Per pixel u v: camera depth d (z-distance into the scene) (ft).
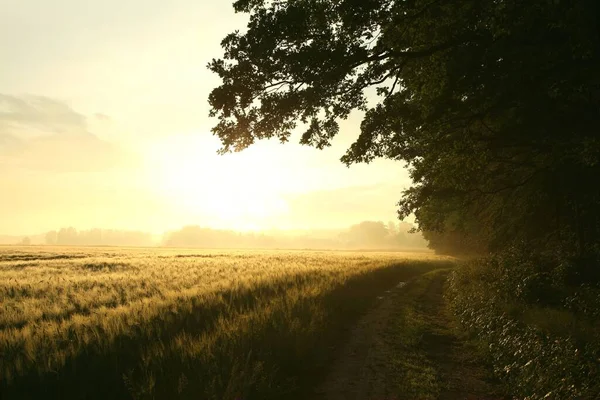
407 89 35.24
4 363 22.41
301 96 26.94
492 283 53.62
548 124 31.65
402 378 24.12
